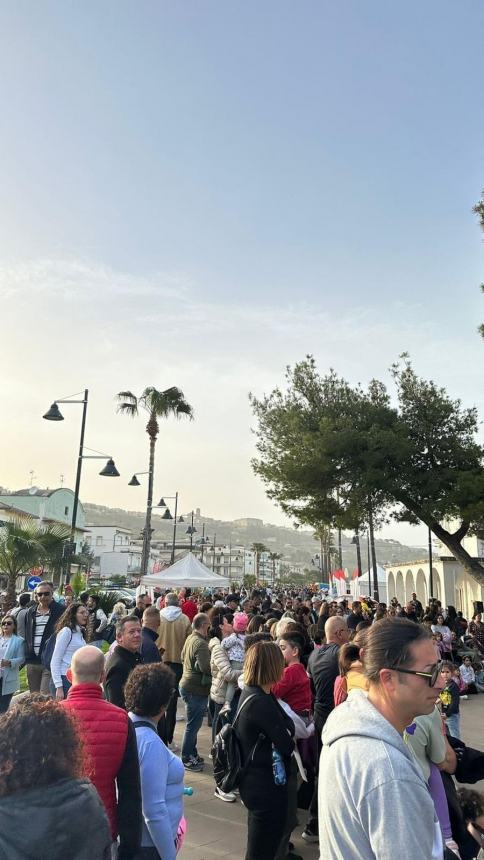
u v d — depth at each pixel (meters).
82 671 3.16
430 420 19.31
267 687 4.09
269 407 20.95
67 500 70.25
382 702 1.94
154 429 33.19
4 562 19.59
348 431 18.48
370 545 32.88
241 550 152.38
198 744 8.46
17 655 8.14
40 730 1.82
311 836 5.26
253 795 3.85
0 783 1.73
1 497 63.56
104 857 1.81
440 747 3.48
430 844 1.59
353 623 11.45
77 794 1.79
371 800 1.60
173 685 3.45
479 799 3.64
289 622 6.96
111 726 2.95
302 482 18.86
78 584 20.83
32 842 1.67
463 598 29.25
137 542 113.31
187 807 5.95
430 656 1.93
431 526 19.70
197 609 14.16
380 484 18.22
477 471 18.27
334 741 1.80
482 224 16.36
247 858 3.87
